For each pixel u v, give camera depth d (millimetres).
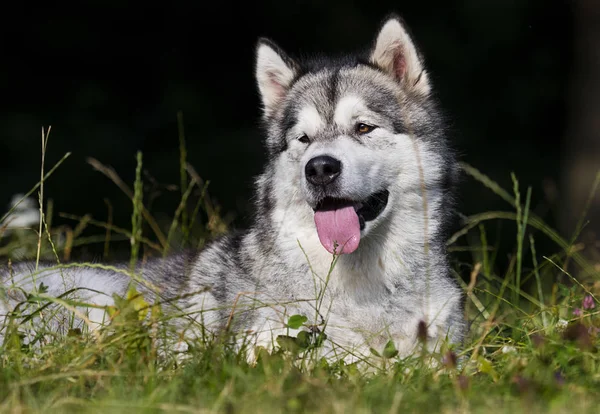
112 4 27125
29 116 25375
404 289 8891
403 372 7555
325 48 27547
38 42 26656
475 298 9867
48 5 26844
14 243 11812
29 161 23547
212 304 9445
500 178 24547
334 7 27828
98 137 24938
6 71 26281
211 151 24719
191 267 10047
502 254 19844
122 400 6555
